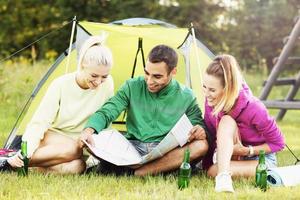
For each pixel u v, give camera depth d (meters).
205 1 20.80
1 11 20.81
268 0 21.08
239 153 4.88
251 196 4.27
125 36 6.55
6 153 5.50
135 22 6.75
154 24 6.79
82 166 5.02
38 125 4.99
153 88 5.02
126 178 4.86
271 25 21.16
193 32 6.14
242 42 21.31
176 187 4.57
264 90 10.12
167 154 4.94
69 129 5.18
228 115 4.83
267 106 9.73
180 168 4.56
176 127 4.84
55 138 5.08
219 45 21.28
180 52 6.15
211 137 5.11
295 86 10.38
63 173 4.96
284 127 9.48
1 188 4.39
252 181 4.82
